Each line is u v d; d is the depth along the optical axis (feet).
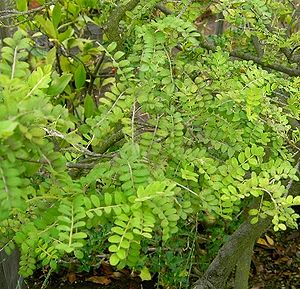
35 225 2.91
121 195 2.77
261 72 3.73
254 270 9.33
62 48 7.34
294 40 5.45
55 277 8.82
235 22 4.91
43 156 2.35
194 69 3.92
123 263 2.75
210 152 3.93
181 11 4.27
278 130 3.77
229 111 3.51
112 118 3.46
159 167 3.18
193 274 7.94
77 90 7.10
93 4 6.23
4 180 2.14
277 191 3.10
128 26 5.15
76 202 2.77
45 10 6.99
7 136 2.04
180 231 7.27
